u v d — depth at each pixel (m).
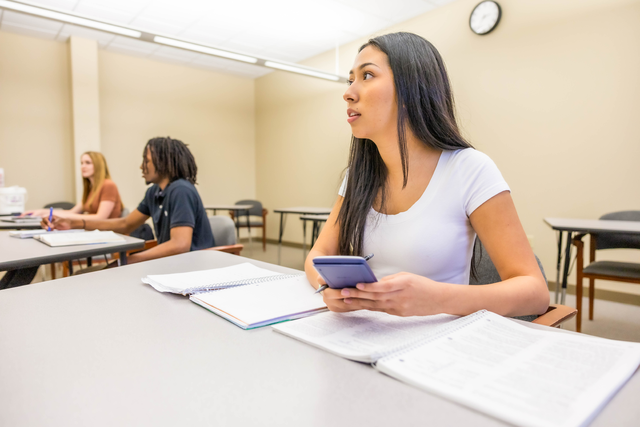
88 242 1.43
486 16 3.41
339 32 4.33
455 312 0.57
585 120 2.95
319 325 0.56
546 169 3.17
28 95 4.25
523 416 0.32
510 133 3.36
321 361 0.45
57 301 0.69
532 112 3.22
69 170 4.51
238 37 4.46
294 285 0.78
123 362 0.45
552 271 3.19
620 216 2.44
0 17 3.82
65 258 1.21
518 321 0.57
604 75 2.85
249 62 3.79
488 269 0.97
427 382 0.38
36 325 0.57
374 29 4.25
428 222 0.80
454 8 3.65
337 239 0.98
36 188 4.32
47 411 0.35
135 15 3.89
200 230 1.86
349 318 0.59
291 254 5.02
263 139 6.04
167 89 5.28
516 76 3.29
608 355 0.43
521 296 0.62
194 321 0.59
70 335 0.53
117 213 3.05
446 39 3.72
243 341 0.51
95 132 4.48
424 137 0.81
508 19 3.31
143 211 2.03
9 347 0.49
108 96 4.79
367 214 0.89
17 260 1.10
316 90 5.16
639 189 2.74
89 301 0.69
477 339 0.48
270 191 5.96
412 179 0.84
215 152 5.78
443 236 0.79
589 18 2.89
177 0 3.59
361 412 0.34
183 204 1.75
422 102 0.79
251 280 0.81
